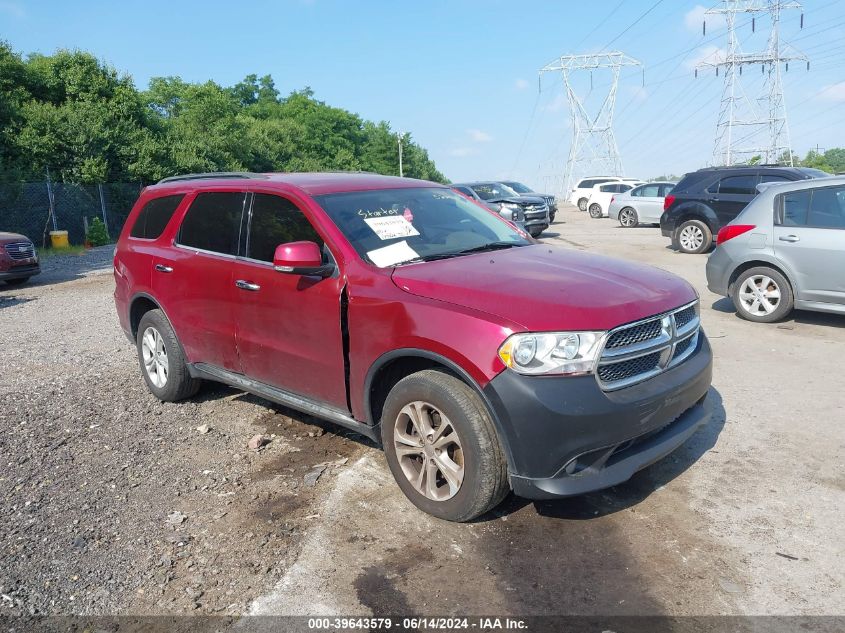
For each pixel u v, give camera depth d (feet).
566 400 9.98
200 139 118.32
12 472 14.16
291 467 14.01
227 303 15.01
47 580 10.30
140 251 18.12
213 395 18.86
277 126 203.62
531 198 64.23
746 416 15.75
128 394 19.15
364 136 295.48
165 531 11.64
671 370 11.57
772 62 174.29
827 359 20.18
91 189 88.33
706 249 46.32
